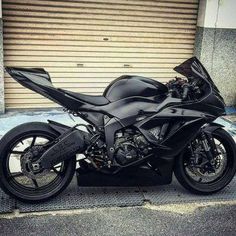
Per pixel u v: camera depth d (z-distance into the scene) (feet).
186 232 13.32
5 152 13.75
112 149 14.16
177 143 14.56
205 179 16.03
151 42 25.31
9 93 23.27
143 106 14.39
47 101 24.02
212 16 25.09
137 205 14.67
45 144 14.11
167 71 26.08
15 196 14.05
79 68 24.30
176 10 25.27
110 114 14.17
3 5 22.11
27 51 23.17
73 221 13.53
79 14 23.52
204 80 14.73
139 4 24.44
